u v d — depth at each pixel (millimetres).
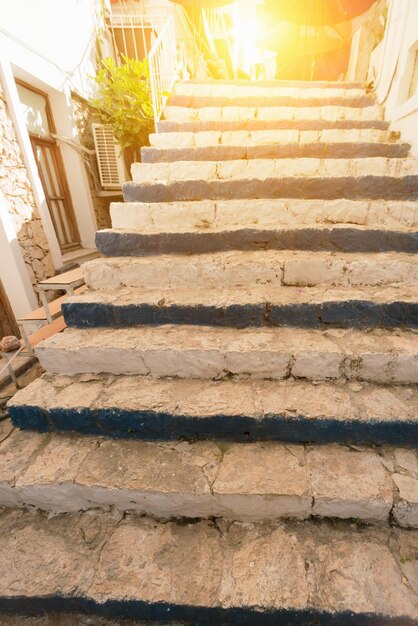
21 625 1268
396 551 1301
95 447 1687
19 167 3566
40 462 1594
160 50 4430
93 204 5312
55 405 1712
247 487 1397
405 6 3723
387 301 1969
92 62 5406
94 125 5031
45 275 3941
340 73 8344
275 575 1235
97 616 1276
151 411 1638
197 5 6066
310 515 1434
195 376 1905
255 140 3900
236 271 2312
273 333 2008
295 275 2297
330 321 2031
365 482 1415
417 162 3131
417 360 1718
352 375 1803
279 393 1744
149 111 4582
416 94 3336
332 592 1174
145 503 1465
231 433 1654
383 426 1549
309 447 1623
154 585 1227
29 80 3906
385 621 1119
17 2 3467
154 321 2152
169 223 2861
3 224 3279
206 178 3359
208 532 1420
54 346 1938
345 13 5887
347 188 2916
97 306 2139
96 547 1375
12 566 1311
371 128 4027
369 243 2422
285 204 2721
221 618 1196
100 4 5762
